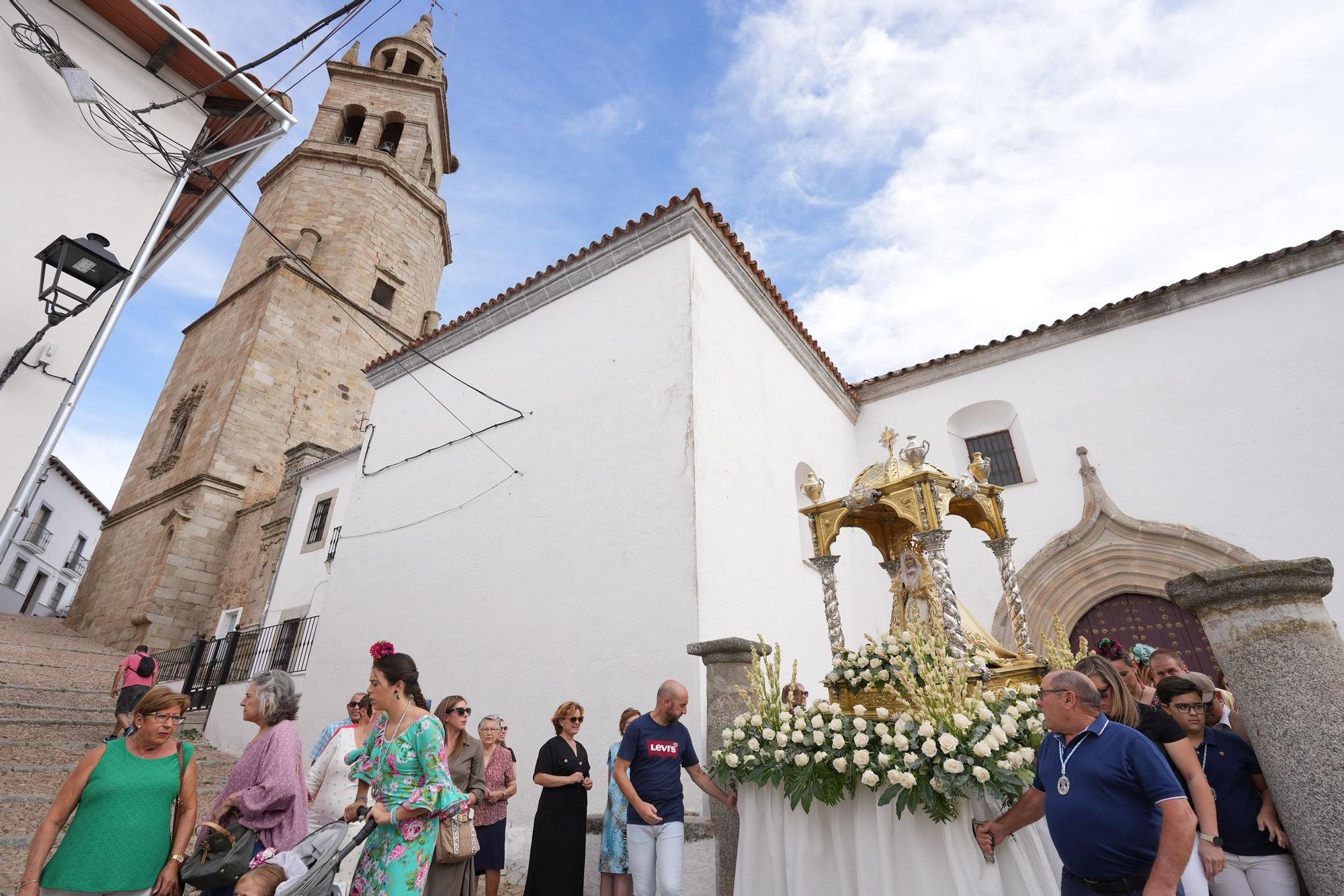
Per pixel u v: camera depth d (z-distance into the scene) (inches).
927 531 193.5
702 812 214.5
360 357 879.7
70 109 230.7
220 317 909.8
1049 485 391.5
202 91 248.7
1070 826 103.4
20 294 209.2
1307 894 117.5
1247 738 135.6
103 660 560.7
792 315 385.4
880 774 144.0
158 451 844.6
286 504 609.9
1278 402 346.0
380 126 1056.2
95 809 118.9
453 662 320.2
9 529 173.0
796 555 336.2
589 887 212.1
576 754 192.5
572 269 361.4
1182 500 354.3
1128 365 393.1
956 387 444.5
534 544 315.9
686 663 242.1
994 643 210.4
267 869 102.0
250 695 143.1
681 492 272.2
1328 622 121.0
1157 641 344.2
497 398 374.6
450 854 146.2
